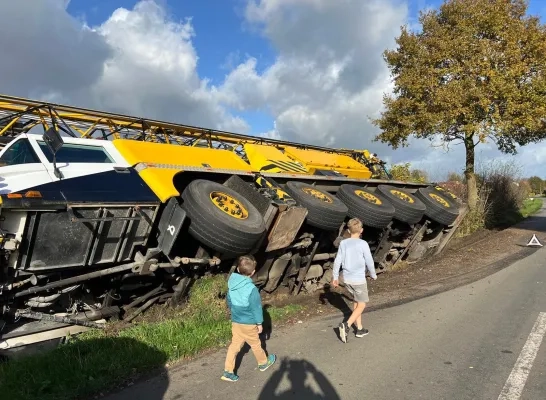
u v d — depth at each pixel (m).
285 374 4.59
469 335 5.75
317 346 5.39
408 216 10.02
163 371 4.62
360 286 5.72
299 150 11.21
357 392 4.20
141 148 6.39
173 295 6.42
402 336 5.73
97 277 5.76
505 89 15.08
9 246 4.66
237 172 7.30
